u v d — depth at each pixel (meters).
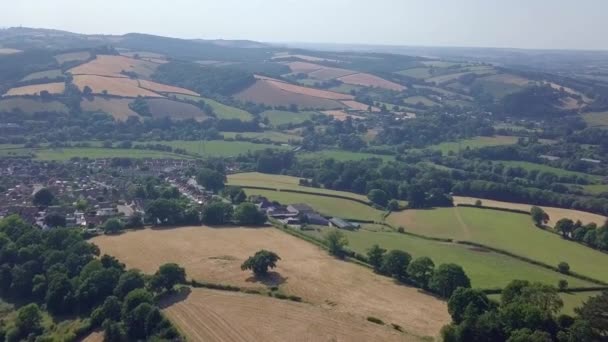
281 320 149.00
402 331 144.38
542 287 147.50
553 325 136.62
